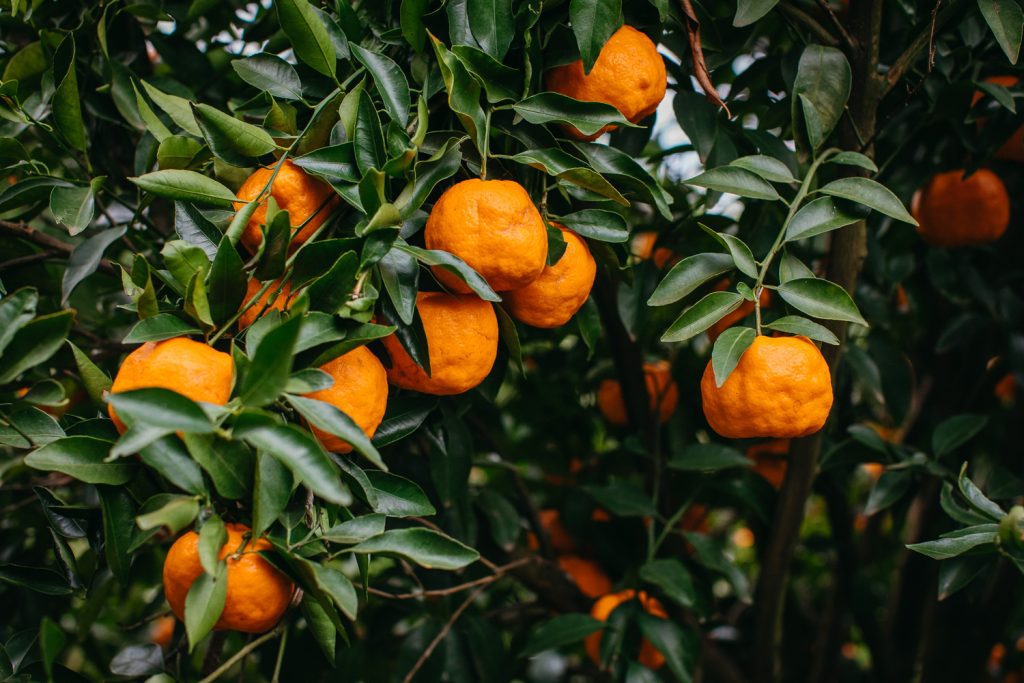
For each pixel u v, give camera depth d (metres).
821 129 0.88
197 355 0.72
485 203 0.77
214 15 1.04
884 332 1.14
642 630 1.00
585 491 1.11
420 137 0.77
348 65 0.85
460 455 0.94
